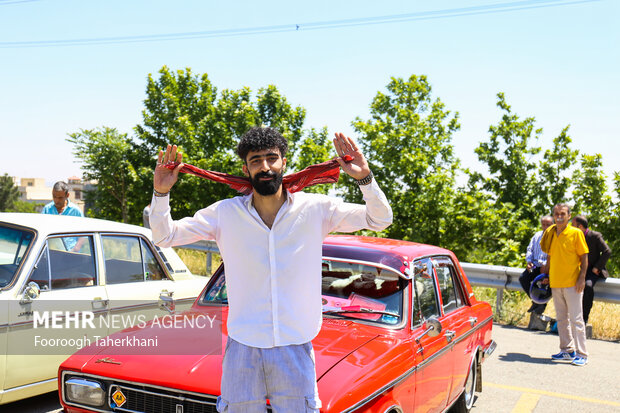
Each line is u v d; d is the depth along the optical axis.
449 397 4.79
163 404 3.22
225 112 27.64
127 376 3.33
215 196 26.45
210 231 2.63
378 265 4.38
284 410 2.56
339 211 2.67
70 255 5.26
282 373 2.53
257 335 2.53
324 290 4.38
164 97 28.55
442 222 20.81
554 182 24.28
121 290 5.52
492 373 7.07
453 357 4.74
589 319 9.82
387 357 3.57
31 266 4.89
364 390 3.19
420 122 22.83
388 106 24.17
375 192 2.57
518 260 19.45
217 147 27.58
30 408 5.14
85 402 3.48
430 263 4.82
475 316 5.44
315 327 2.62
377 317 4.09
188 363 3.36
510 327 9.86
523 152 24.61
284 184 2.72
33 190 133.38
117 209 29.31
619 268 21.48
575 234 7.61
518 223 21.70
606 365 7.58
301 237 2.58
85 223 5.51
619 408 5.95
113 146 27.58
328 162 2.66
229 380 2.57
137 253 5.86
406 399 3.78
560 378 6.93
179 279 6.20
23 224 5.16
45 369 4.91
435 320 3.98
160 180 2.52
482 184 25.03
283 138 2.57
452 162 24.19
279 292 2.54
